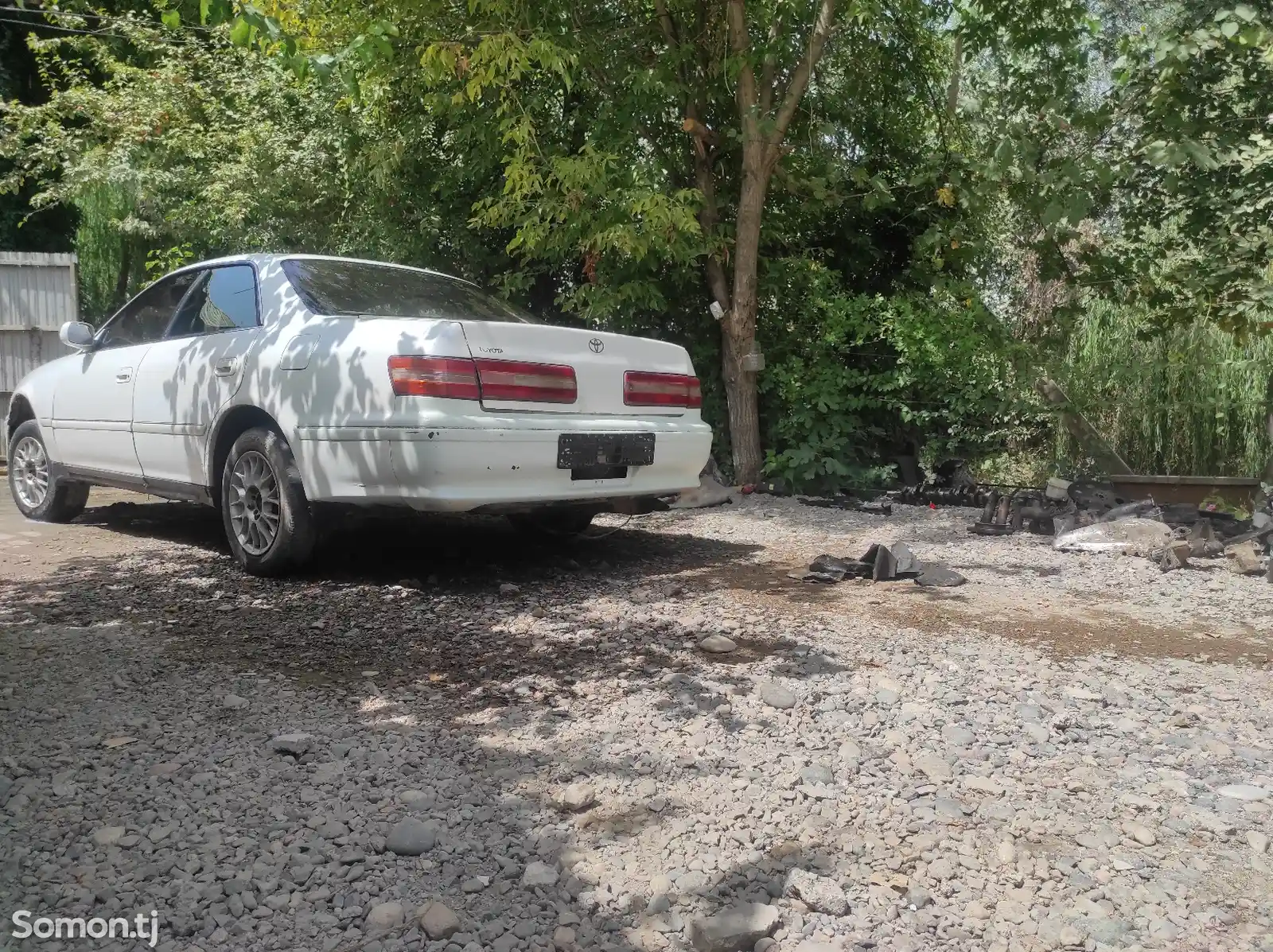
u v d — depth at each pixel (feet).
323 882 7.75
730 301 31.32
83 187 42.27
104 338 22.07
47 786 9.23
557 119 32.40
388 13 29.60
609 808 9.09
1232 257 26.13
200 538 21.56
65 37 47.91
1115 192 28.73
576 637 14.48
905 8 30.25
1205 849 8.68
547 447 16.33
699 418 19.72
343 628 14.71
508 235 34.71
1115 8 34.04
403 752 10.19
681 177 32.71
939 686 12.57
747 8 29.17
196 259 42.14
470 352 15.69
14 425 24.56
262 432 17.43
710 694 12.09
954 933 7.33
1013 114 29.19
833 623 15.57
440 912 7.26
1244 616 16.61
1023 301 35.12
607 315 30.63
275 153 36.81
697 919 7.27
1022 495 25.62
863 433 31.17
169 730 10.66
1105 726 11.48
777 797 9.36
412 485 15.40
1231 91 26.27
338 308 17.76
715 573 19.17
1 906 7.32
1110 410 31.91
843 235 33.94
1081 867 8.34
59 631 14.17
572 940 7.12
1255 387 30.63
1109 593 18.08
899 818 9.06
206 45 44.37
